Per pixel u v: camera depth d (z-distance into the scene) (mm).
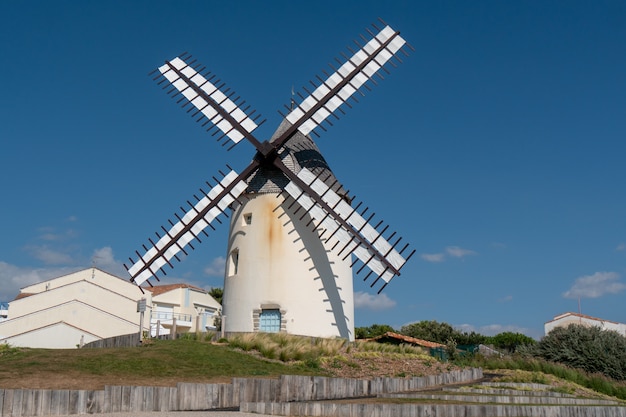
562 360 47750
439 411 20078
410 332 83750
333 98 36844
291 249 36188
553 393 29438
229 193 36219
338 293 36625
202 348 29594
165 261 34750
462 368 34906
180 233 35156
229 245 38438
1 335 56688
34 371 23688
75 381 22625
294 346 30281
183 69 39250
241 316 36188
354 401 22453
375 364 31078
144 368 25438
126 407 19000
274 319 35812
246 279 36500
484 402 23750
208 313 80375
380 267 33500
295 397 22547
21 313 60562
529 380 34531
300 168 36938
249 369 26844
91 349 29469
